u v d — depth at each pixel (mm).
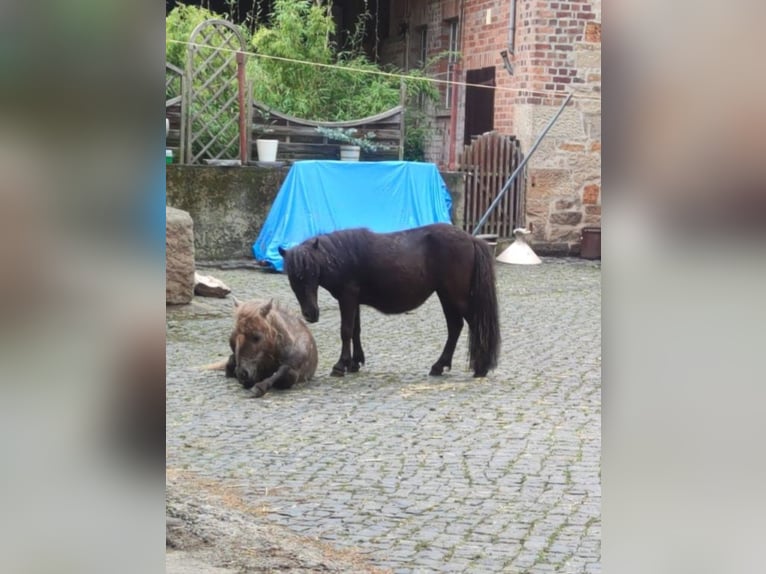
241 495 4297
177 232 9352
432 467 4777
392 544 3686
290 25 13961
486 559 3531
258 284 11039
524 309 9984
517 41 13695
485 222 13672
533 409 6000
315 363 6793
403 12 16656
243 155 12633
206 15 13523
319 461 4875
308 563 3336
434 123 15414
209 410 5957
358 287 6922
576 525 3930
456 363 7535
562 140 13727
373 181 12469
